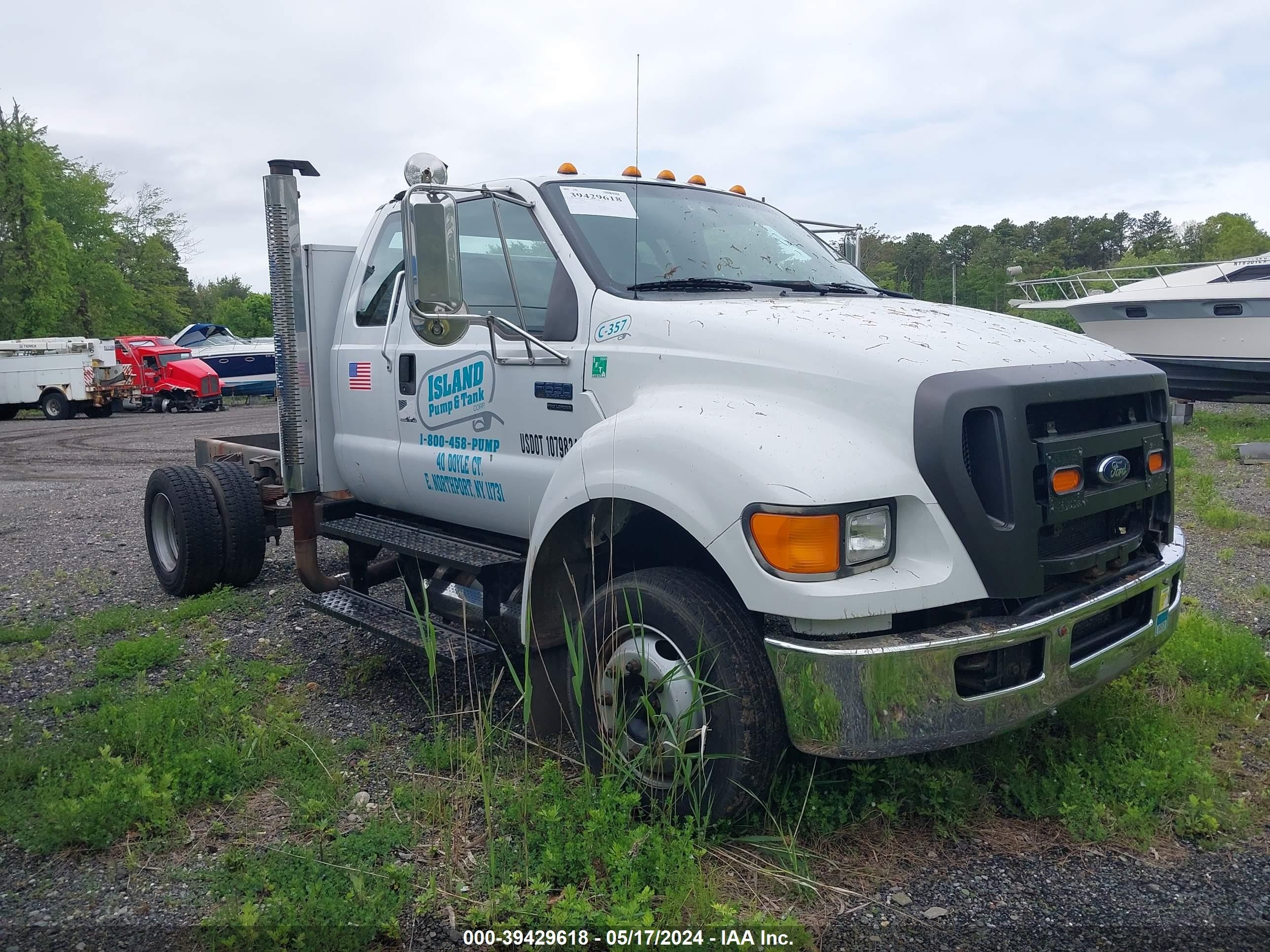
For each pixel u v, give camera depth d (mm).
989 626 2883
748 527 2859
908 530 2912
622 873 2797
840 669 2752
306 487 5125
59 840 3174
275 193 4938
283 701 4309
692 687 3047
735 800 2992
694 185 4730
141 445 17328
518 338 3977
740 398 3195
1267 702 4156
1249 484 9266
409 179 3979
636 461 3211
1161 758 3518
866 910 2822
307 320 5082
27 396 25672
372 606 4602
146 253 59281
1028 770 3547
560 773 3273
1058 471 2965
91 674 4898
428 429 4527
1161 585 3451
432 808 3330
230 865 3043
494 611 4012
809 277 4422
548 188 4133
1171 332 14031
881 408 2967
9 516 9922
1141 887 2936
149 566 7410
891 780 3250
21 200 42312
